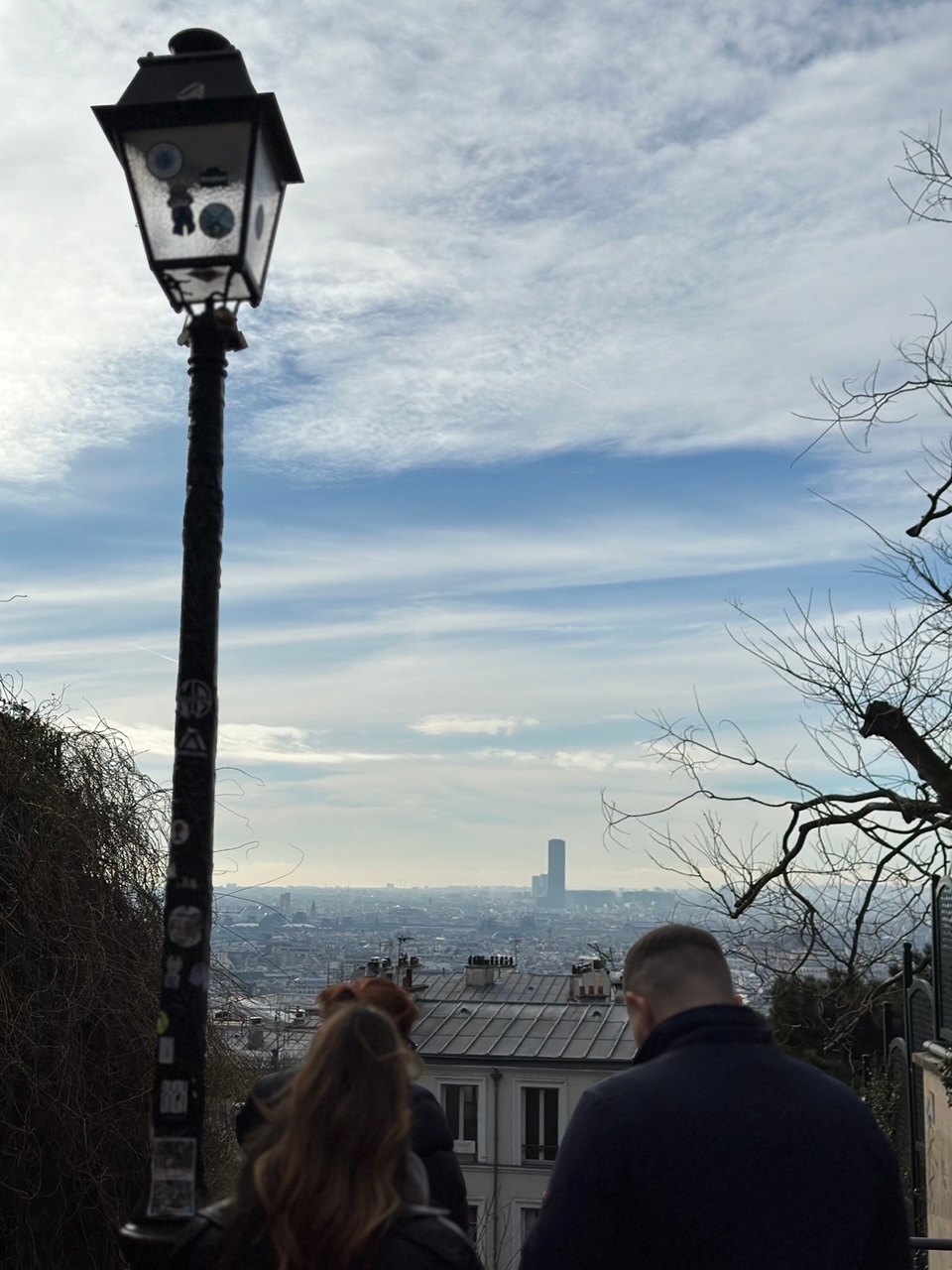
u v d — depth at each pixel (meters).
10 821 5.34
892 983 10.07
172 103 3.30
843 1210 2.34
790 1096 2.43
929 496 9.59
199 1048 2.90
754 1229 2.28
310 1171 2.13
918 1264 9.20
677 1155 2.32
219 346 3.30
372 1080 2.23
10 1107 4.98
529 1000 26.67
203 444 3.22
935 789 9.55
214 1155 6.10
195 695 3.06
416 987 26.48
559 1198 2.36
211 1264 2.29
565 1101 22.72
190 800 3.01
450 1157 3.48
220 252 3.26
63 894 5.29
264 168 3.38
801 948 9.81
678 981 2.64
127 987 5.52
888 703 9.88
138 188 3.32
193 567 3.13
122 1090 5.43
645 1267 2.31
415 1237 2.13
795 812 9.88
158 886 5.98
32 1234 4.99
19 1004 4.98
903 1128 10.18
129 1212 5.32
